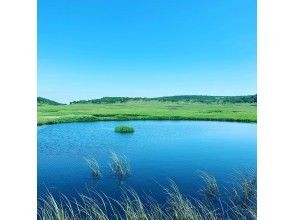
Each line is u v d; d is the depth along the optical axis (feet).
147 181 35.65
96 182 35.06
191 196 29.71
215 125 101.91
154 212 23.72
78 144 61.57
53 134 75.20
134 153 53.83
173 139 70.28
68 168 41.24
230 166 43.68
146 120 121.80
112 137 72.33
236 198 28.25
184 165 44.45
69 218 23.21
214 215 24.14
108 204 27.55
